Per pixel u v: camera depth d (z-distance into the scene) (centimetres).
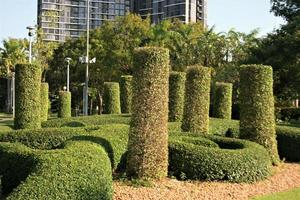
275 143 1228
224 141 1172
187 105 1334
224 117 2103
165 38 3834
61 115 2478
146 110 940
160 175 941
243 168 989
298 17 2470
